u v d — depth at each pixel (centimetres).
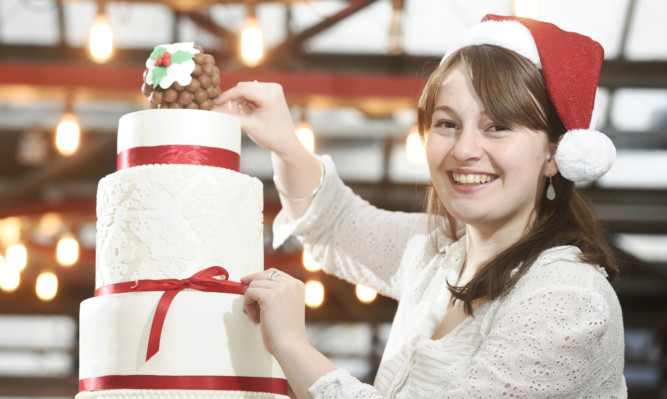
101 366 182
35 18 845
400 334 200
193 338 178
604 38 842
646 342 1311
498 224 187
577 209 192
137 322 179
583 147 177
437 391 178
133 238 183
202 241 183
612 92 894
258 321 182
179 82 192
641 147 958
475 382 164
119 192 186
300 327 176
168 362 177
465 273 195
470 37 185
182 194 183
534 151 178
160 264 182
